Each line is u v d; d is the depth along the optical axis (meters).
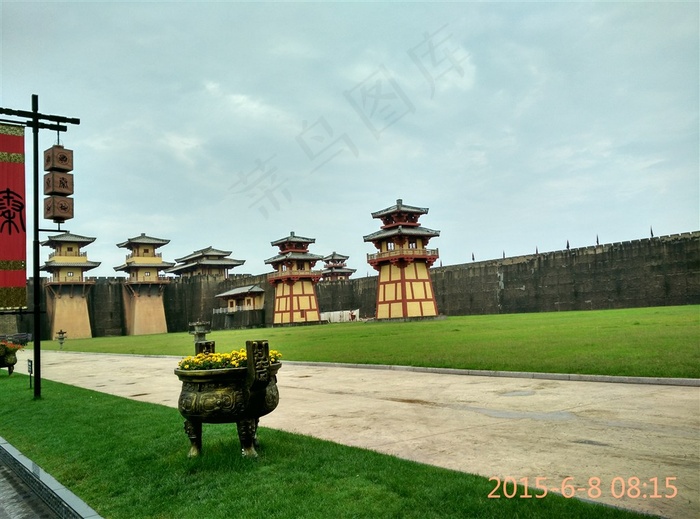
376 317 86.19
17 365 38.78
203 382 8.56
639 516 5.75
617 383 15.86
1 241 17.41
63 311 98.44
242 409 8.61
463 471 7.83
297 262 98.06
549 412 12.05
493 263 92.69
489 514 5.98
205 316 115.06
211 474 8.15
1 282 17.34
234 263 120.88
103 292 108.44
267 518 6.36
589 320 46.59
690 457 8.12
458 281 98.12
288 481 7.57
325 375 22.02
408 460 8.30
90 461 9.68
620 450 8.66
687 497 6.50
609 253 78.38
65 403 16.72
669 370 16.36
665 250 72.62
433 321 71.88
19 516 8.44
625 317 47.25
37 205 18.39
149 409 14.48
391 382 18.78
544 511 5.98
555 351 23.31
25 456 10.78
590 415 11.49
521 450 8.89
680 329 30.59
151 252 108.12
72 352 54.16
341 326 75.94
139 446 10.22
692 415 11.05
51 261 98.31
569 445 9.09
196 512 6.80
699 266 69.12
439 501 6.43
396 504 6.43
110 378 25.55
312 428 11.46
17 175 17.66
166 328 108.75
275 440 9.91
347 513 6.29
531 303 87.00
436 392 15.91
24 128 17.89
